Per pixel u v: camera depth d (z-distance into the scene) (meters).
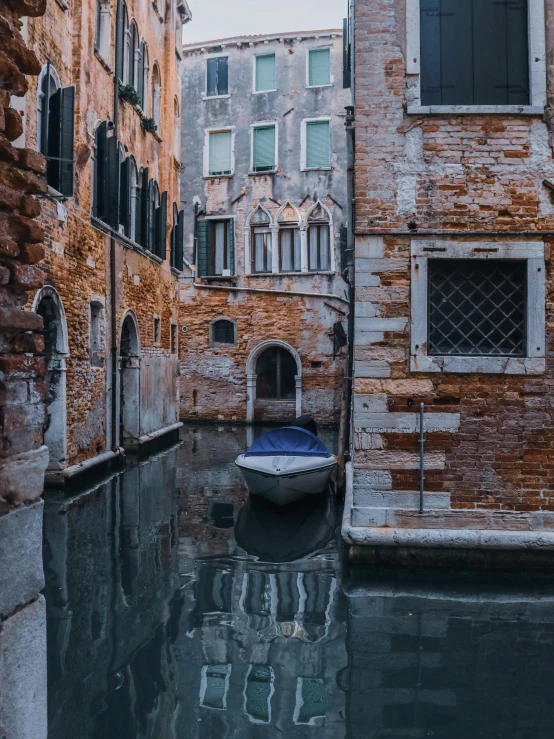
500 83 7.18
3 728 2.41
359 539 7.02
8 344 2.59
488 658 5.33
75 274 11.84
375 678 5.02
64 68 11.64
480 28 7.19
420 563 7.06
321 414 23.36
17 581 2.53
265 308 23.75
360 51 7.10
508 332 7.15
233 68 24.70
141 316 16.14
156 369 17.56
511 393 7.02
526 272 7.02
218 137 24.83
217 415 24.16
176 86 19.92
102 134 13.00
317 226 23.91
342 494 11.82
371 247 7.08
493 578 6.89
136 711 4.53
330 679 5.02
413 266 7.02
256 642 5.62
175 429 19.22
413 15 7.07
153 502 10.80
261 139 24.36
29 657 2.60
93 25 12.72
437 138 7.05
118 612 6.23
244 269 24.22
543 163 7.00
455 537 6.93
